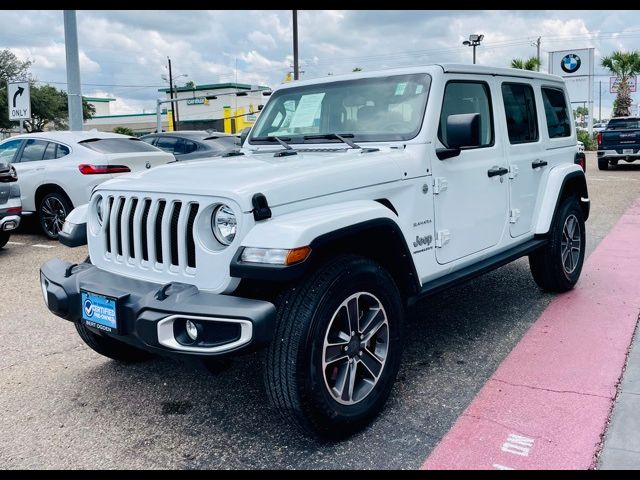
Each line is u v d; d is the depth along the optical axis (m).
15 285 6.57
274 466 2.95
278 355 2.84
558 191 5.19
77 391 3.87
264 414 3.49
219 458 3.04
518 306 5.31
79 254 8.18
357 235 3.18
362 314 3.22
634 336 4.48
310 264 2.78
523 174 4.86
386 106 4.02
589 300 5.41
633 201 11.77
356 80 4.26
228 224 2.92
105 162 8.66
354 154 3.66
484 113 4.45
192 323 2.83
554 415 3.33
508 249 4.77
